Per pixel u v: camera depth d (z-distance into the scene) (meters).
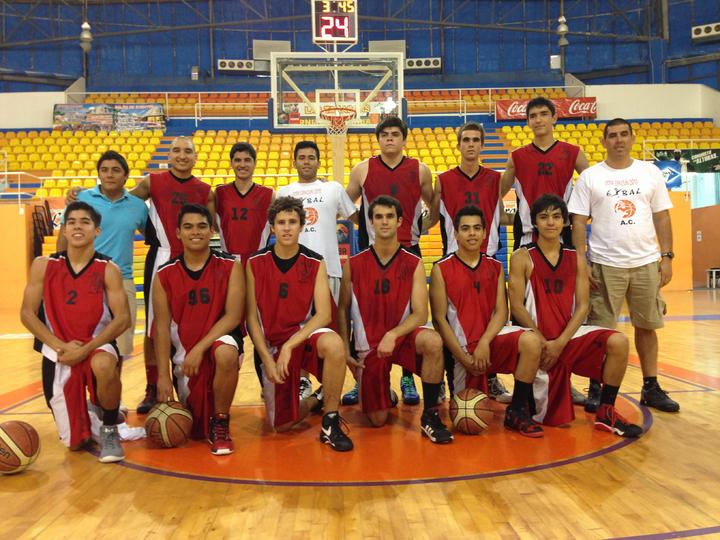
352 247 9.75
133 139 15.71
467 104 18.17
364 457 2.55
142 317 9.09
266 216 3.80
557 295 3.09
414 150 15.18
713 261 13.79
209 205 3.74
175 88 19.14
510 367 3.02
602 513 1.90
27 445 2.37
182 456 2.62
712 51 18.05
